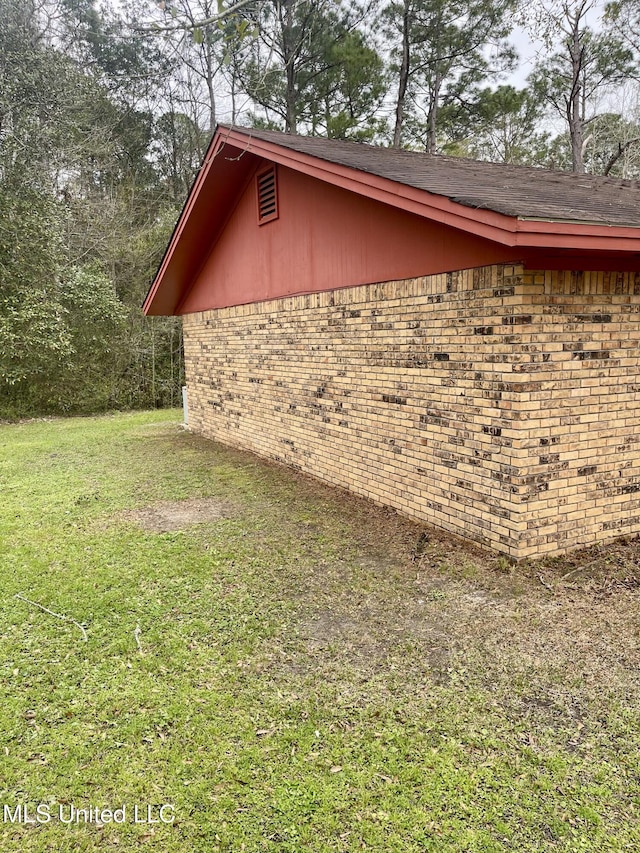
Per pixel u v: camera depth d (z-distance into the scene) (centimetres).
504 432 411
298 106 1708
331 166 501
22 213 1247
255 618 361
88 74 1245
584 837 200
